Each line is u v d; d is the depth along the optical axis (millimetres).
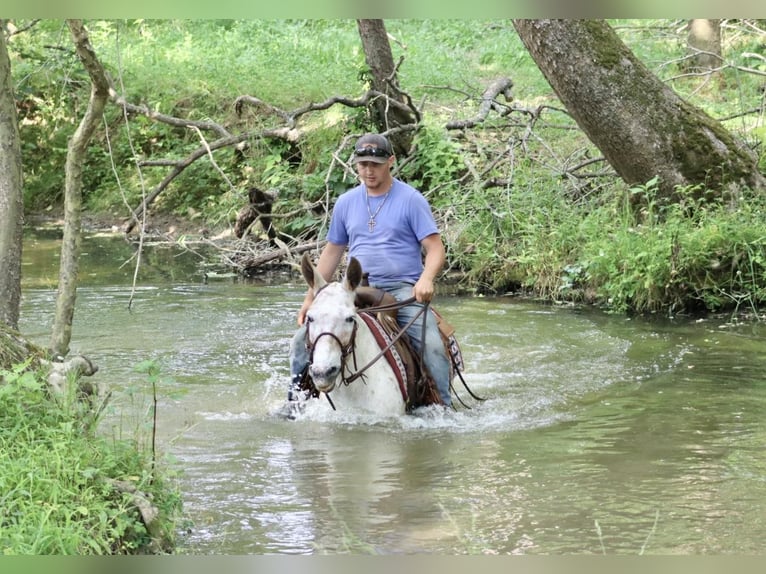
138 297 12492
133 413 7707
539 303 12266
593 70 12141
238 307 11891
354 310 7262
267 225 14977
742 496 5859
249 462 6621
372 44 15242
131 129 19703
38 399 5719
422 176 15102
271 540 5305
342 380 7387
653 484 6090
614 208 13055
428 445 6969
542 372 9000
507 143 14711
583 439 7062
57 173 20562
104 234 17844
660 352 9641
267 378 8820
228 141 14023
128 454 5648
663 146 12266
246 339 10289
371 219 7922
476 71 20312
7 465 5043
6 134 7230
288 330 10711
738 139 13320
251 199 14820
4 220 7148
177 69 20484
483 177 14656
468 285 13281
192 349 9836
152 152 19656
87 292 12758
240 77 19984
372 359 7473
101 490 5156
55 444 5188
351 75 19156
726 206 12250
